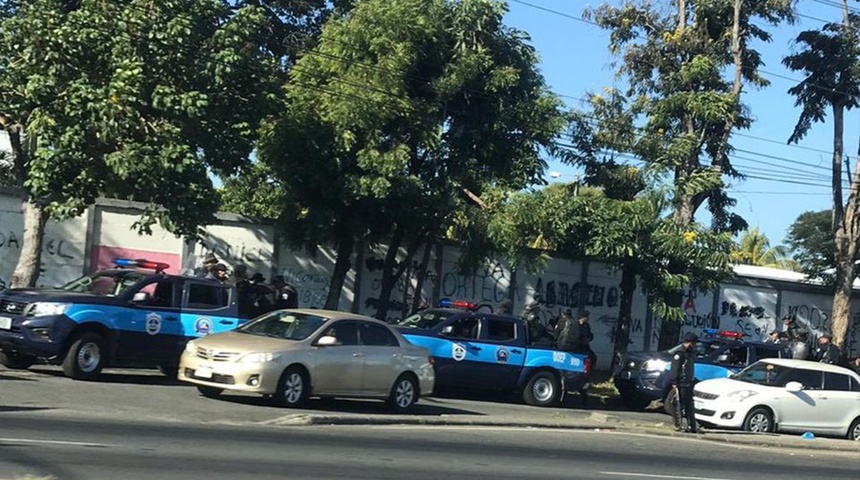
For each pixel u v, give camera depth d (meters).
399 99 21.25
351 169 21.69
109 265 23.23
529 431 15.97
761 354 22.64
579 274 28.38
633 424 18.19
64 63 17.94
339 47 21.48
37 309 15.91
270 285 21.25
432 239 24.30
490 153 23.25
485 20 22.47
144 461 9.70
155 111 18.53
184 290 17.38
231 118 19.58
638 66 26.97
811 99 28.72
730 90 26.69
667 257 24.53
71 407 13.18
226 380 14.79
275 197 23.81
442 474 10.54
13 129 20.42
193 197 18.27
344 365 15.67
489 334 19.92
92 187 18.27
